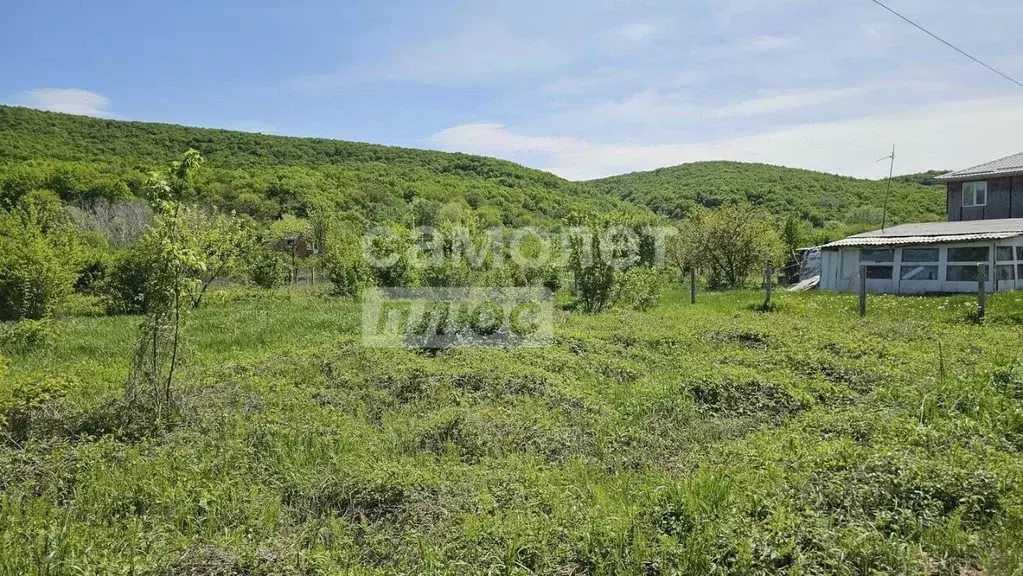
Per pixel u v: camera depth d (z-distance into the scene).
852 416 5.93
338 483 4.81
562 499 4.40
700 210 30.95
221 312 15.86
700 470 4.71
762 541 3.60
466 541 3.84
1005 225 19.72
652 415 6.43
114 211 37.78
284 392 7.34
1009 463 4.55
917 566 3.47
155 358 6.66
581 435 5.92
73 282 17.58
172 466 5.19
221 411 6.53
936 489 4.17
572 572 3.61
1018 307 12.72
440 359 8.91
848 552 3.55
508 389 7.37
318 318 13.81
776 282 29.70
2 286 15.55
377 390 7.52
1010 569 3.44
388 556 3.90
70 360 9.87
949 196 24.19
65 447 5.65
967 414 5.96
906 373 7.41
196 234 14.89
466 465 5.20
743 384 7.06
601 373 8.25
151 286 6.75
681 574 3.42
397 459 5.37
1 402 6.50
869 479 4.33
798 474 4.58
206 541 4.00
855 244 21.00
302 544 4.06
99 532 4.10
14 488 4.84
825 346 9.16
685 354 9.13
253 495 4.61
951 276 19.28
